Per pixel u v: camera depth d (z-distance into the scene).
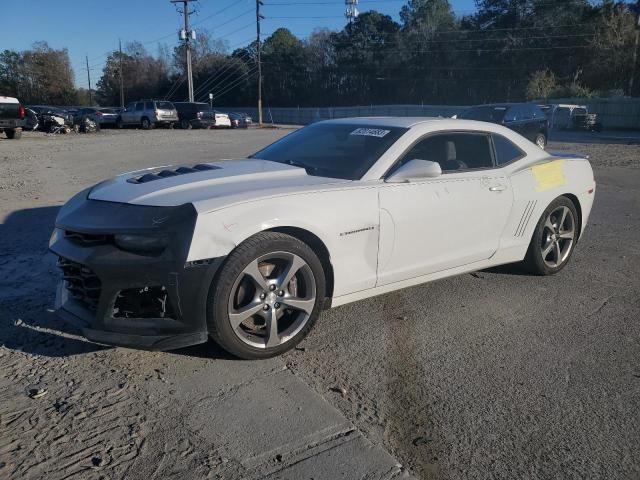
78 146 20.38
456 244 4.54
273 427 2.91
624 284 5.32
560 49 59.19
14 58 92.81
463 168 4.66
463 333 4.16
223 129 39.69
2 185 10.45
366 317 4.41
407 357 3.76
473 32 68.00
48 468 2.56
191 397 3.18
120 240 3.29
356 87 81.88
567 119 36.28
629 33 50.09
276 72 85.19
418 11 76.56
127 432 2.84
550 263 5.48
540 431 2.97
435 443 2.84
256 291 3.50
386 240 4.05
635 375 3.59
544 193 5.16
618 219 8.23
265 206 3.48
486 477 2.60
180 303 3.25
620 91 48.53
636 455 2.79
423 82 73.19
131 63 93.69
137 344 3.25
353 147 4.43
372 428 2.94
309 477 2.54
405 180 4.14
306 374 3.48
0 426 2.87
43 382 3.30
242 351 3.49
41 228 6.97
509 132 5.21
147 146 20.28
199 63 87.00
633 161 16.25
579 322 4.41
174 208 3.37
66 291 3.73
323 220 3.70
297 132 5.23
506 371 3.60
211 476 2.54
